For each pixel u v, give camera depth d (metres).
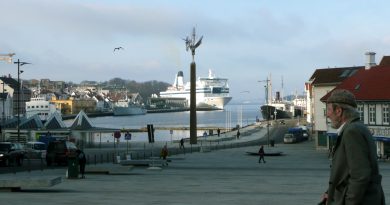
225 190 22.36
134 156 60.34
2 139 86.69
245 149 80.25
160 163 43.06
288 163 51.06
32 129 88.38
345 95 5.60
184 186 24.28
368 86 65.19
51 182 20.16
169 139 128.62
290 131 106.25
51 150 43.62
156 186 24.17
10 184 20.19
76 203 16.31
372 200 5.21
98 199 17.70
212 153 70.50
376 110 62.00
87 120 87.75
